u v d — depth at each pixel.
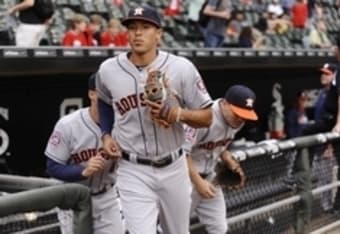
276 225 15.85
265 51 28.17
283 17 36.41
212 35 29.64
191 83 10.21
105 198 11.71
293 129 31.50
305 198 16.59
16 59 17.83
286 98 31.19
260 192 15.13
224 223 13.29
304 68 32.09
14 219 8.61
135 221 10.41
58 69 19.06
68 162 11.38
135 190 10.47
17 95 19.19
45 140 20.31
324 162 17.89
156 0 32.28
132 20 9.91
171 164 10.56
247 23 33.88
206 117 10.30
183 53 23.66
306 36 37.94
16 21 21.88
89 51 20.05
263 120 30.03
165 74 10.05
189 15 30.62
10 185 9.91
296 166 16.42
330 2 44.28
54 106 20.34
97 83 10.49
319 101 21.70
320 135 17.31
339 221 18.52
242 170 14.13
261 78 29.38
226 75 27.20
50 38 24.77
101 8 29.11
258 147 14.84
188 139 11.76
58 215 9.05
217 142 12.60
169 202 10.83
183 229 11.22
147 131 10.27
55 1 26.83
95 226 11.88
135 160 10.48
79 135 11.11
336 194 18.50
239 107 12.20
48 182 9.61
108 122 10.63
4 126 19.05
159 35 10.18
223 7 29.75
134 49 10.02
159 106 9.86
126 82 10.12
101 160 10.70
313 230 17.33
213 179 13.10
